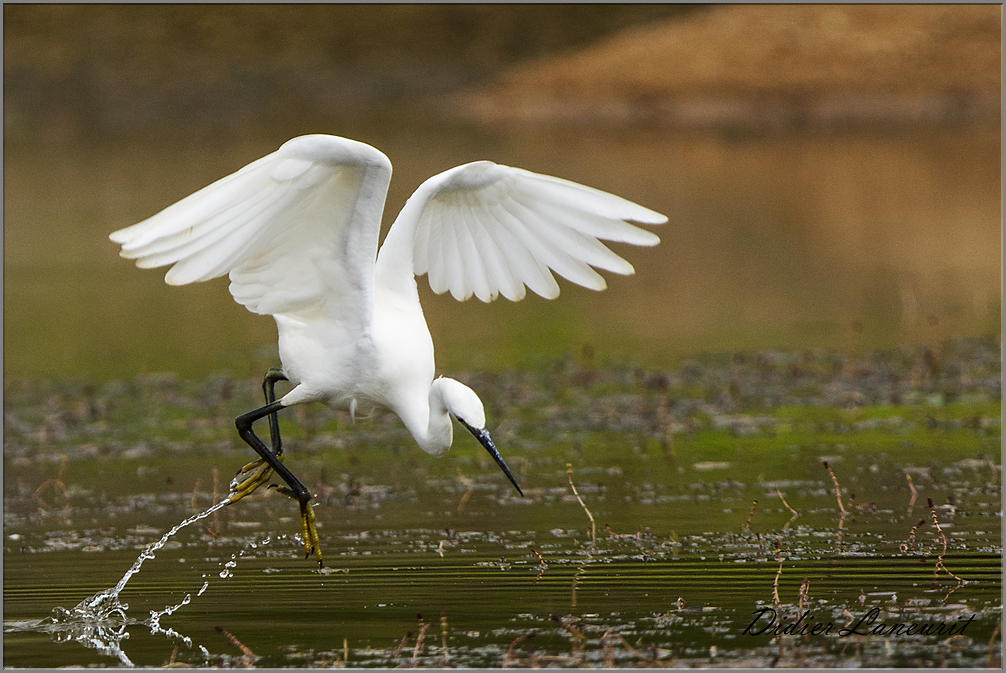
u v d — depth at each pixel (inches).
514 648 313.9
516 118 1686.8
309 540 371.6
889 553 391.2
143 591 374.0
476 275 393.1
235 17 1838.1
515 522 445.1
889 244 1050.7
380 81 1758.1
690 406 633.0
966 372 679.1
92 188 1249.4
